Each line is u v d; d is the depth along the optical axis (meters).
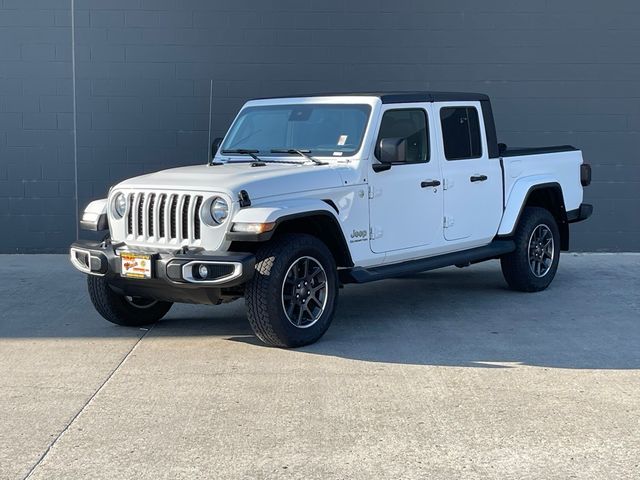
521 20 11.76
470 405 5.77
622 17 11.76
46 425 5.44
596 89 11.84
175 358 6.90
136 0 11.63
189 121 11.80
